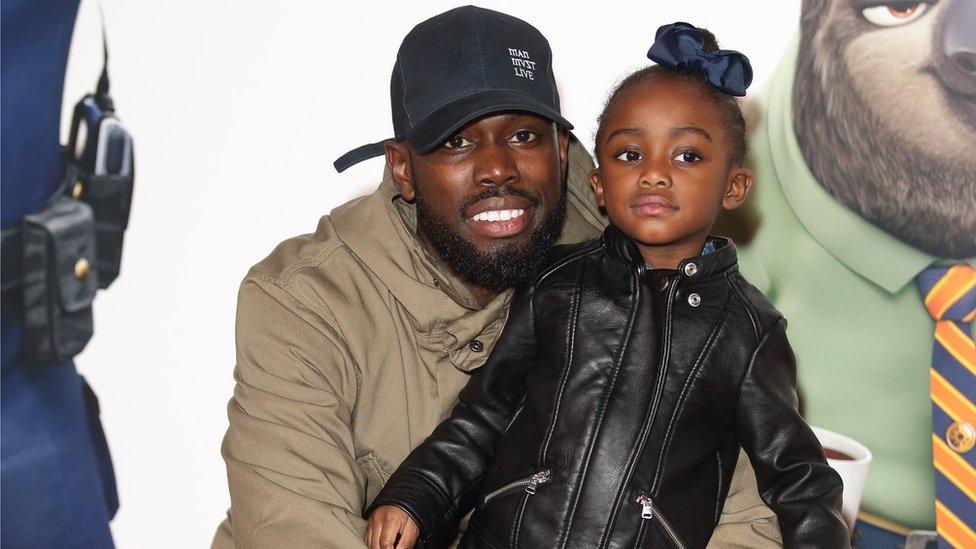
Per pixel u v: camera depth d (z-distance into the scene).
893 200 2.10
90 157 1.93
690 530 1.36
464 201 1.48
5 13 1.83
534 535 1.34
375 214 1.58
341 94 2.06
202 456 2.03
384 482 1.55
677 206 1.35
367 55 2.06
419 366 1.55
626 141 1.37
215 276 2.03
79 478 1.94
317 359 1.46
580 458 1.35
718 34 2.11
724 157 1.39
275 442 1.41
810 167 2.12
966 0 2.04
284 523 1.37
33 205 1.88
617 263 1.42
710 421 1.37
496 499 1.40
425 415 1.55
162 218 2.00
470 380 1.51
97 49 1.94
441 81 1.53
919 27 2.06
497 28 1.58
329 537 1.35
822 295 2.14
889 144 2.09
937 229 2.09
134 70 1.97
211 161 2.02
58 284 1.91
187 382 2.02
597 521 1.33
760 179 2.13
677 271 1.37
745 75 1.40
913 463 2.13
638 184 1.35
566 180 1.63
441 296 1.54
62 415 1.93
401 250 1.54
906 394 2.13
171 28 1.98
